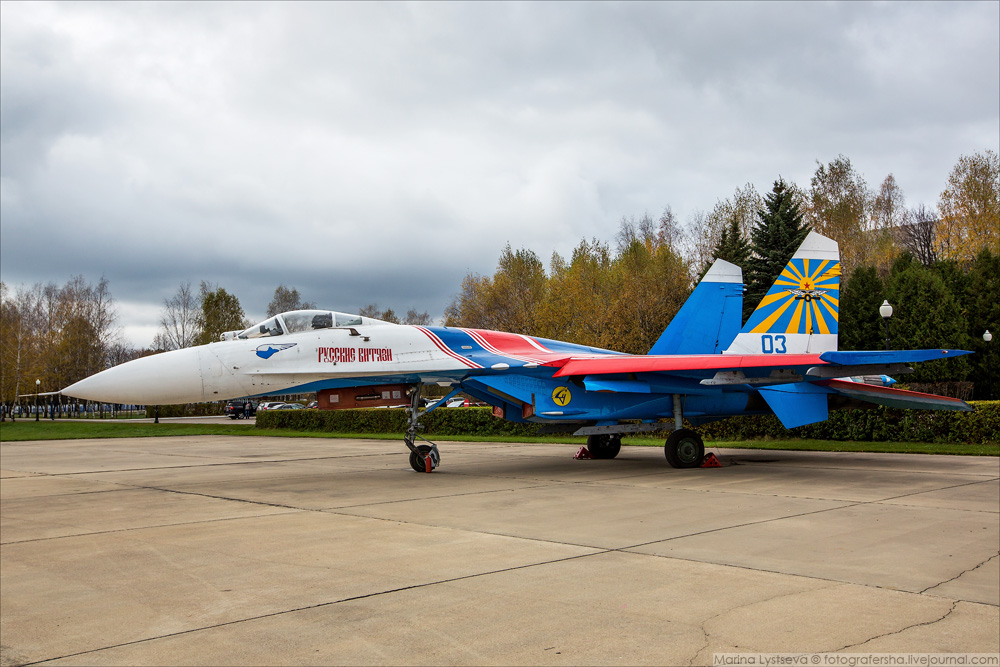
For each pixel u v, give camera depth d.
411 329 13.58
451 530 7.50
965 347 27.06
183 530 7.93
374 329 13.30
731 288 15.45
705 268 41.12
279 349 12.39
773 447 17.66
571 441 22.81
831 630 4.19
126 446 26.14
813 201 51.88
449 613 4.59
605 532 7.25
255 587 5.36
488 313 44.66
